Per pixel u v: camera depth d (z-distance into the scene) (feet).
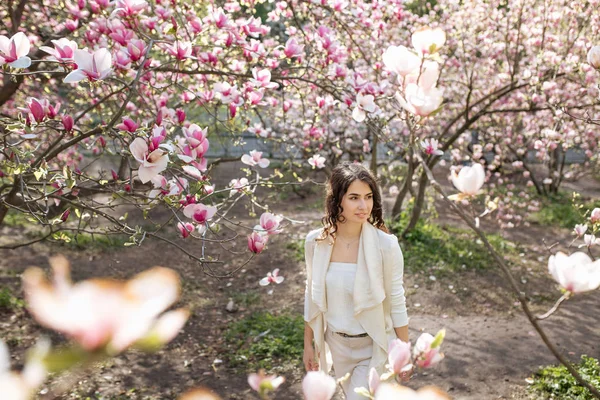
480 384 14.92
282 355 16.67
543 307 20.85
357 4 17.98
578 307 20.68
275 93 15.93
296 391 14.74
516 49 23.76
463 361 16.28
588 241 9.75
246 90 11.93
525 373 15.44
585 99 23.82
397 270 9.00
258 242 9.45
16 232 27.66
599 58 6.72
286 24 18.38
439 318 19.85
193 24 11.51
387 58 4.64
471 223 5.04
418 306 20.88
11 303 18.93
